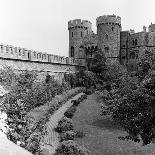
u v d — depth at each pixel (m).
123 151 26.64
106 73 62.47
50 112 38.03
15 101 14.51
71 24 83.69
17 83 35.59
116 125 35.31
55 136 28.22
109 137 30.61
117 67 63.19
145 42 75.75
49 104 40.69
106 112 29.48
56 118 36.50
